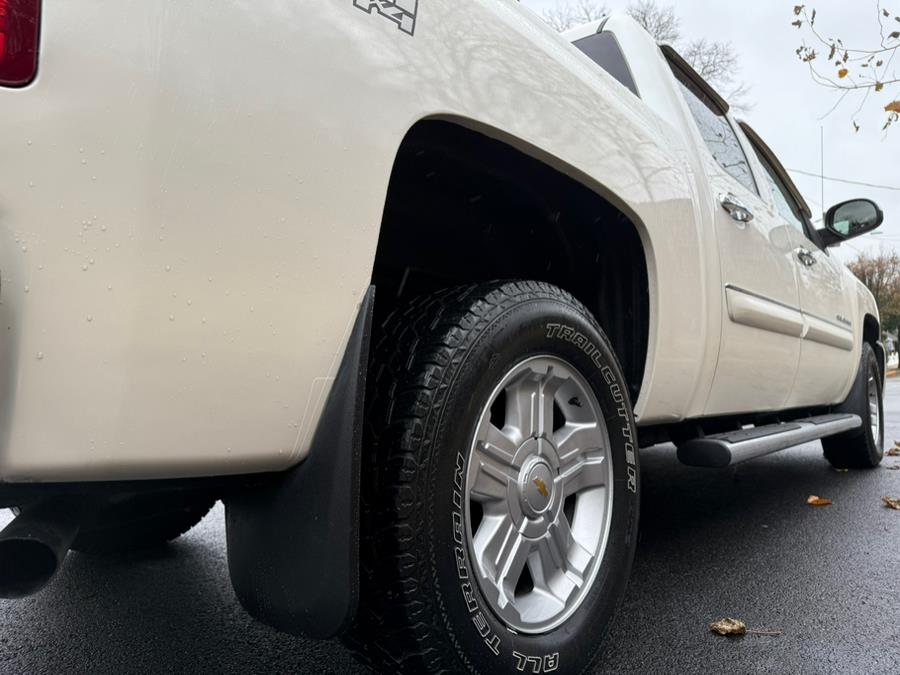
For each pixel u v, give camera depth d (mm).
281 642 2031
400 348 1527
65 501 1183
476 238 2145
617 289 2307
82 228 930
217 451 1095
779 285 3211
